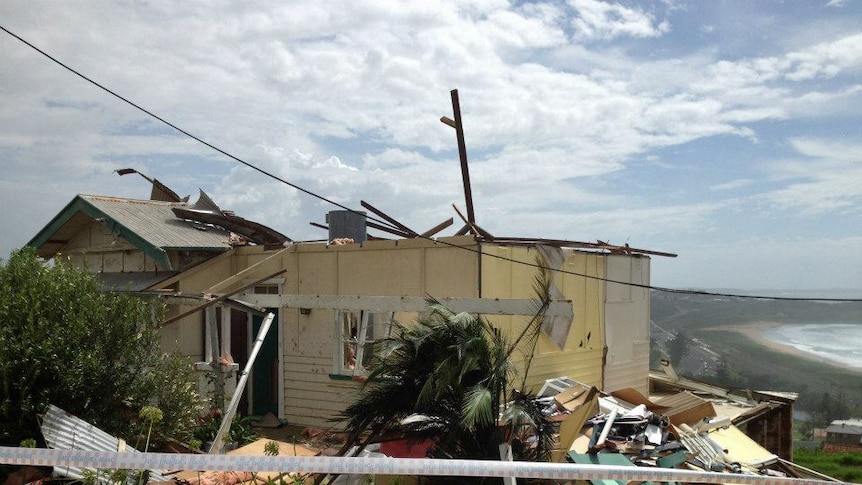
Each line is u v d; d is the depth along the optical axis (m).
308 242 12.38
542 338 11.43
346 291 11.91
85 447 7.22
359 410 7.27
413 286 11.21
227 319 11.11
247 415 12.53
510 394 8.04
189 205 14.74
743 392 15.62
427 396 6.66
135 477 6.62
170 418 8.70
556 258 12.14
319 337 12.05
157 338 8.95
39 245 14.11
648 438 9.20
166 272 12.55
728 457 9.39
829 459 30.38
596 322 13.55
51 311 8.12
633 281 14.91
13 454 4.42
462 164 12.77
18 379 7.50
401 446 7.86
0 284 8.38
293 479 6.70
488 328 7.64
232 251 12.98
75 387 7.79
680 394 12.33
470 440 6.85
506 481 6.29
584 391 10.65
